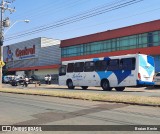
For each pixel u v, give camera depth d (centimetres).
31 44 7238
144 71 2691
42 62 6812
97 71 2995
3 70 8250
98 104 1623
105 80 2906
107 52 5084
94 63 3041
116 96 1856
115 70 2816
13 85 4791
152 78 2758
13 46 8044
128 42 4719
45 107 1535
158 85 3138
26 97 2166
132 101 1608
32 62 7219
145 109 1407
